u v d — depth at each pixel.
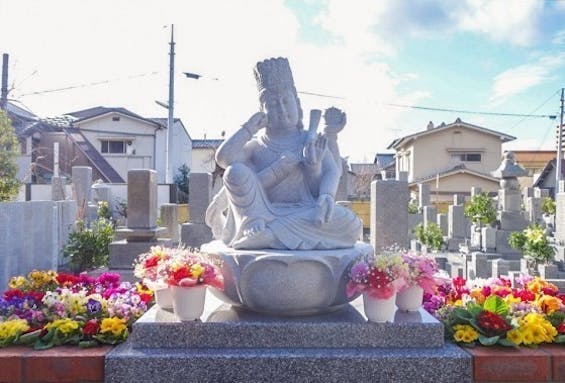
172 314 3.65
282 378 3.24
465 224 16.66
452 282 4.72
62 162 23.14
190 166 31.48
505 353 3.34
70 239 8.57
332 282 3.54
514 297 4.25
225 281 3.62
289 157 3.98
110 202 17.61
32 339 3.49
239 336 3.39
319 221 3.70
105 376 3.23
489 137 28.08
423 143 28.38
